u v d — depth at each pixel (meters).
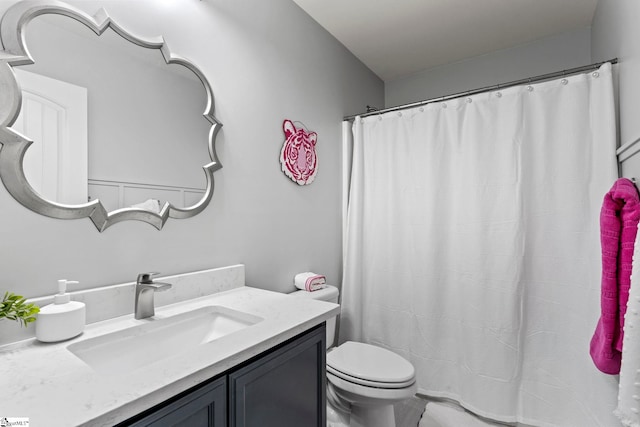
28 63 0.88
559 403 1.64
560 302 1.64
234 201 1.51
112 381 0.65
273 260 1.74
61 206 0.94
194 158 1.32
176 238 1.26
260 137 1.66
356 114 2.54
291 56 1.88
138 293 1.04
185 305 1.20
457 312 1.92
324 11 2.00
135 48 1.13
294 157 1.87
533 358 1.71
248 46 1.59
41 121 0.91
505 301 1.75
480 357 1.81
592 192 1.57
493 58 2.51
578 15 2.06
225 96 1.46
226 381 0.78
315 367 1.09
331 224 2.23
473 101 1.87
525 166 1.72
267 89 1.70
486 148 1.83
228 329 1.13
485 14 2.04
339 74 2.34
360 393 1.40
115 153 1.07
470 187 1.87
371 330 2.21
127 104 1.10
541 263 1.69
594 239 1.55
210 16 1.41
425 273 2.01
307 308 1.15
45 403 0.57
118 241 1.08
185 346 1.09
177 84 1.26
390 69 2.78
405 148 2.12
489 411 1.77
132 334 0.97
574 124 1.62
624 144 1.35
